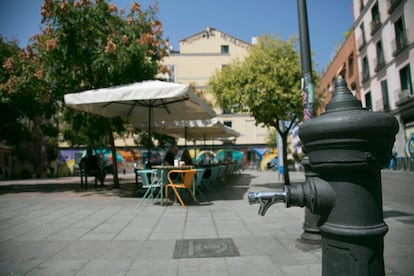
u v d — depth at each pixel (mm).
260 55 10609
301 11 4910
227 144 33812
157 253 3576
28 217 5898
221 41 34531
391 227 4703
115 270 3055
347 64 29984
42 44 10367
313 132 1335
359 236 1258
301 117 10828
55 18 9789
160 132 13445
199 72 34031
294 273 2895
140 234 4480
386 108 22141
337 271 1313
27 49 10648
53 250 3740
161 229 4781
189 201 7824
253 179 15719
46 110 12406
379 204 1349
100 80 10867
